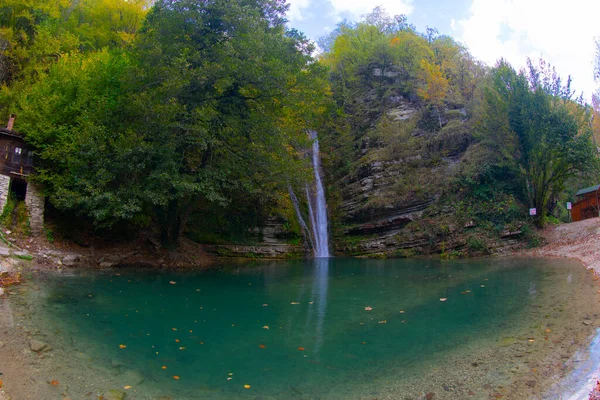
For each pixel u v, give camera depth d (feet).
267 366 21.09
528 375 18.10
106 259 53.16
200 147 55.42
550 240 69.10
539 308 28.73
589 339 21.18
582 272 41.27
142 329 26.84
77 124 54.95
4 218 48.47
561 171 73.82
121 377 19.26
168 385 18.71
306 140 71.15
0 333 22.86
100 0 111.45
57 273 43.45
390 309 32.55
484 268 52.65
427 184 84.17
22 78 76.23
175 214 60.29
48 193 52.65
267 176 59.47
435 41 126.52
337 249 87.97
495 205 74.79
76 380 18.57
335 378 19.52
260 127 57.72
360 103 118.01
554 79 79.30
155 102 49.70
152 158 50.49
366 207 87.25
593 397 15.08
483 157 80.07
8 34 75.46
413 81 113.60
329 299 37.09
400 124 97.91
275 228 85.20
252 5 64.18
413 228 80.02
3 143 51.70
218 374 20.06
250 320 29.71
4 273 37.40
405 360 21.42
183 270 55.01
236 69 52.06
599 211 94.89
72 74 59.72
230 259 72.18
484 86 86.48
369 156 97.71
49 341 22.84
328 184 103.55
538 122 73.56
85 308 30.76
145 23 58.29
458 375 18.99
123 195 48.01
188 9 54.08
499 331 24.70
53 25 85.87
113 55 65.72
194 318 30.09
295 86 62.28
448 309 31.35
